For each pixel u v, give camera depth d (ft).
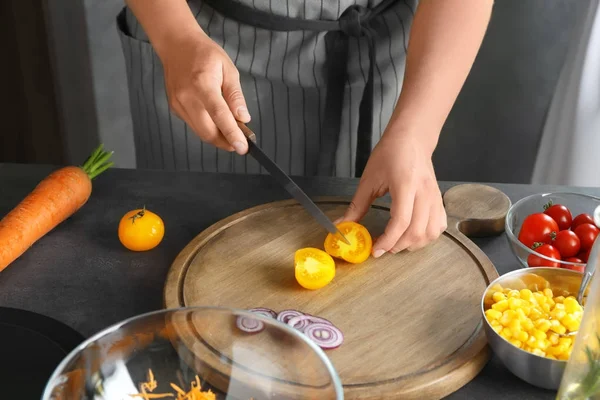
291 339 2.45
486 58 6.75
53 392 2.26
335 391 2.26
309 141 5.13
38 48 6.79
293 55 4.66
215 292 3.24
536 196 3.72
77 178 3.75
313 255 3.32
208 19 4.56
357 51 4.69
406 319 3.09
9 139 7.11
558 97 6.23
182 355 2.56
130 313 3.19
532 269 2.98
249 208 3.84
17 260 3.50
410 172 3.41
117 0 6.74
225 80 3.61
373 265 3.44
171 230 3.76
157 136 5.29
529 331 2.72
